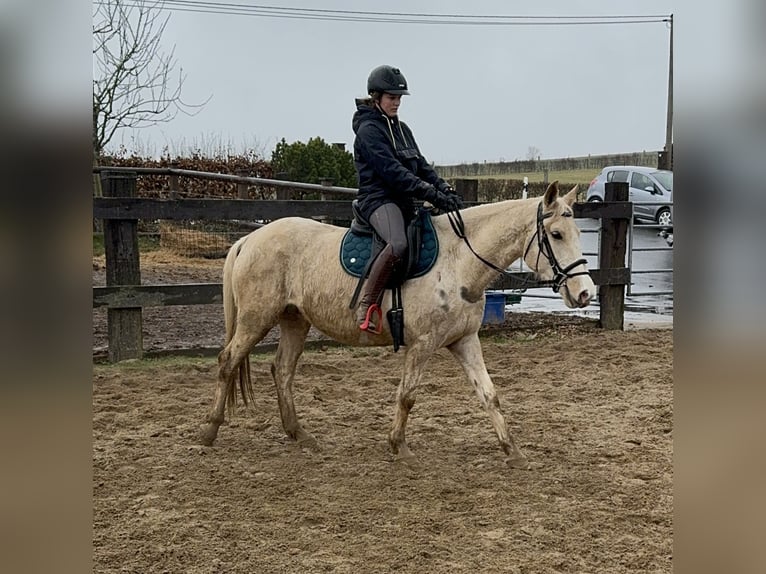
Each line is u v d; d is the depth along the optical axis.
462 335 4.63
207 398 6.13
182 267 12.19
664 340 8.57
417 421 5.62
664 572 3.21
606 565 3.28
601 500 4.06
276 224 5.04
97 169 10.00
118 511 3.87
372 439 5.19
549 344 8.39
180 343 8.19
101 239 13.34
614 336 8.81
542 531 3.64
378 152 4.42
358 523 3.72
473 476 4.44
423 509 3.92
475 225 4.54
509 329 8.95
